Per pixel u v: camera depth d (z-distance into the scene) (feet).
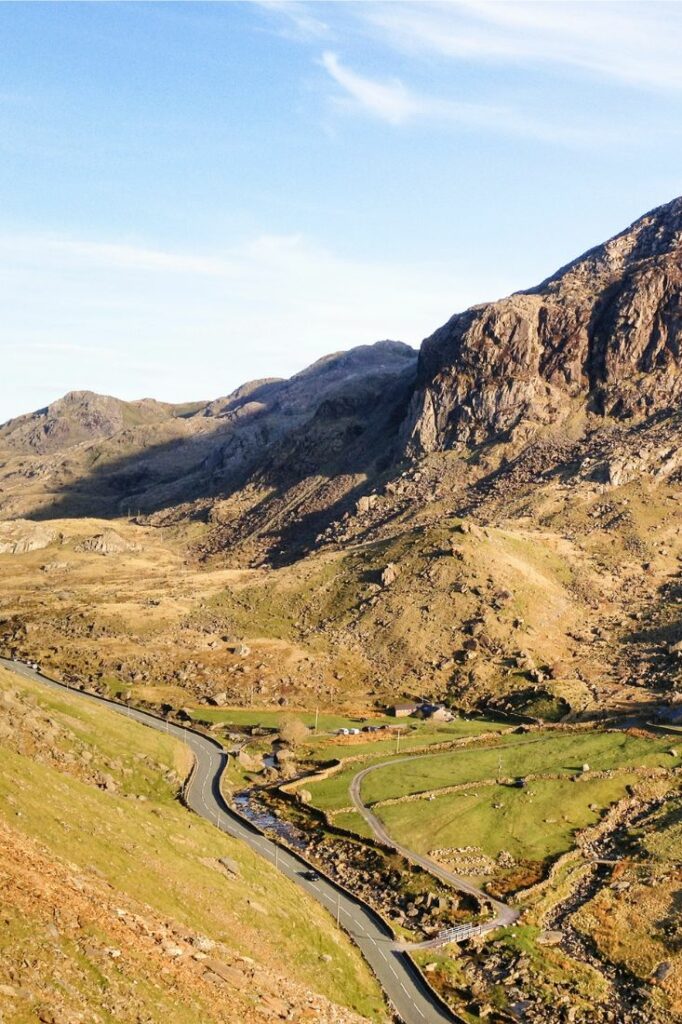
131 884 215.92
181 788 394.11
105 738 390.01
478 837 379.35
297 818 401.49
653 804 408.26
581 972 281.95
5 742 302.25
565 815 398.62
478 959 287.89
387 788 433.89
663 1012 261.44
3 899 165.68
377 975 268.82
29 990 142.10
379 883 340.39
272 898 276.41
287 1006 195.00
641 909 320.09
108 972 160.97
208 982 182.09
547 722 530.27
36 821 216.54
